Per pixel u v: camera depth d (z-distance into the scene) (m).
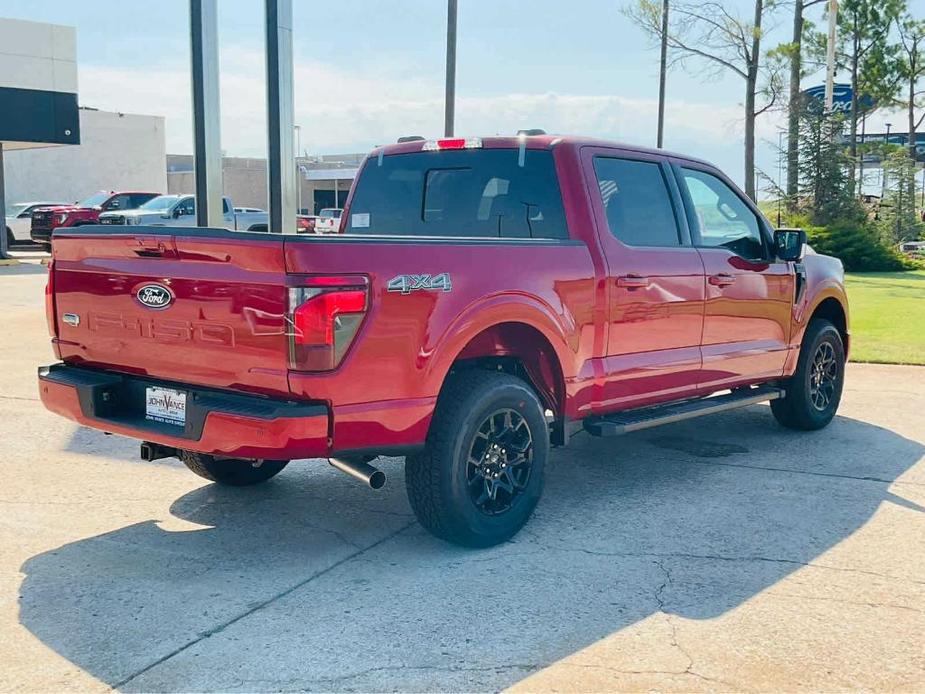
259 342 3.97
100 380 4.61
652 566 4.42
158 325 4.32
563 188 5.30
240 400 4.08
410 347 4.19
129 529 4.92
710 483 5.86
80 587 4.14
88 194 42.12
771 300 6.61
